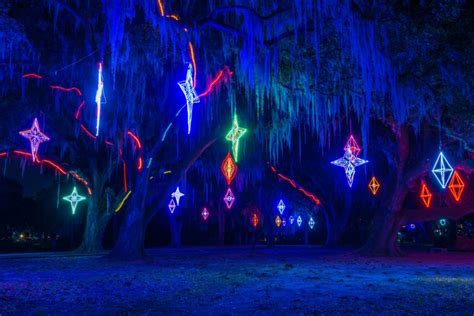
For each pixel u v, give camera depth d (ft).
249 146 93.61
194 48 54.34
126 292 32.55
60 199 128.67
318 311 24.13
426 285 36.11
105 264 62.03
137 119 73.10
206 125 73.92
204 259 72.84
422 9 41.78
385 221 80.07
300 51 47.44
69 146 90.89
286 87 52.90
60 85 71.51
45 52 60.54
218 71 60.49
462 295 30.30
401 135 76.02
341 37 44.52
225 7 46.29
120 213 117.39
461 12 41.37
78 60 60.75
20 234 141.49
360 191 126.93
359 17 42.04
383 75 45.21
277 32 47.01
